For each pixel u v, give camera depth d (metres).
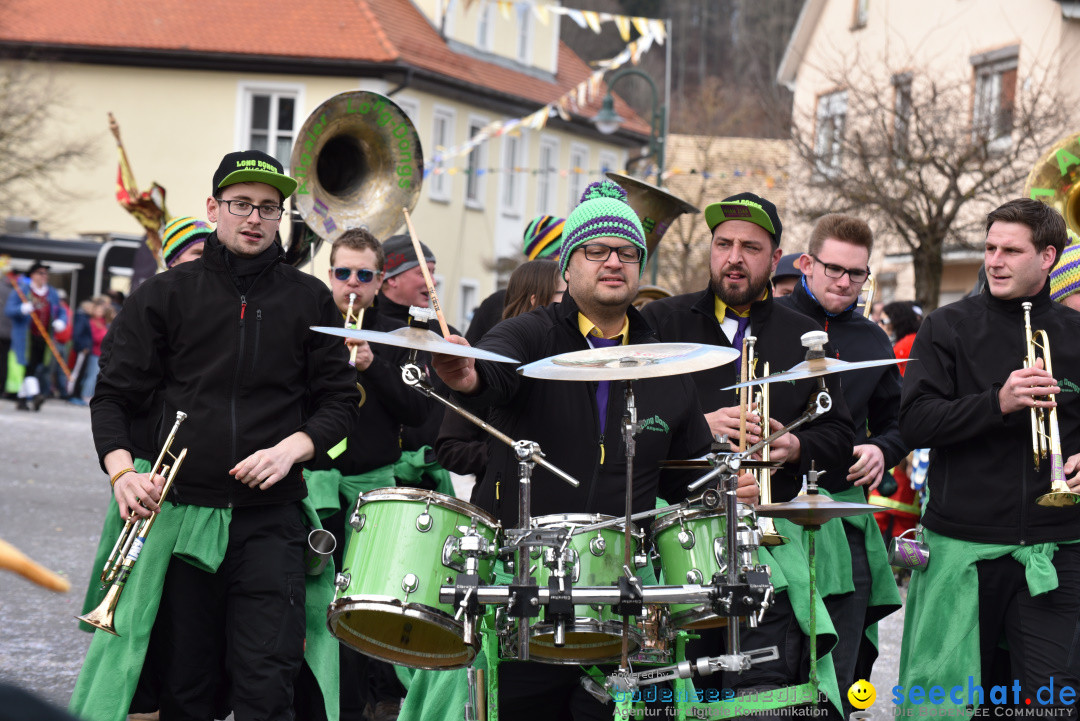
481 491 8.64
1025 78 40.16
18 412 42.66
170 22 62.03
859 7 51.19
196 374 9.23
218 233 9.36
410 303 14.14
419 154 13.10
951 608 10.04
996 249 10.08
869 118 40.28
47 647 13.83
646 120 87.75
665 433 8.54
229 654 9.16
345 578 7.87
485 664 8.43
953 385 10.20
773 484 10.52
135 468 9.45
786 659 10.05
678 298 11.02
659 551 8.12
